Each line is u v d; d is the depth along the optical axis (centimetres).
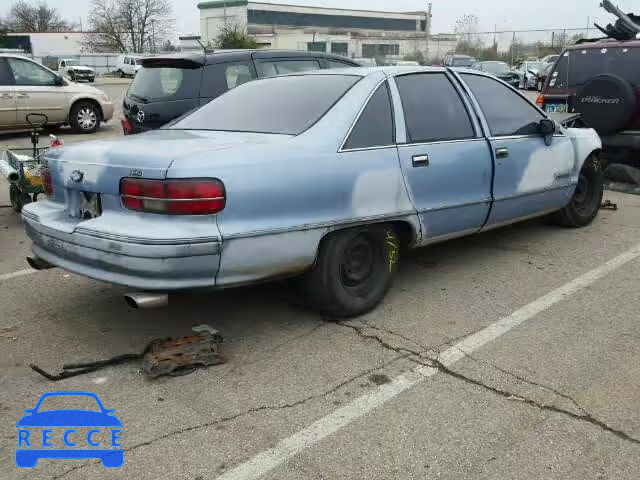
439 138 458
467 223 481
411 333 404
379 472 271
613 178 841
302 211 370
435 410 316
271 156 361
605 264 535
